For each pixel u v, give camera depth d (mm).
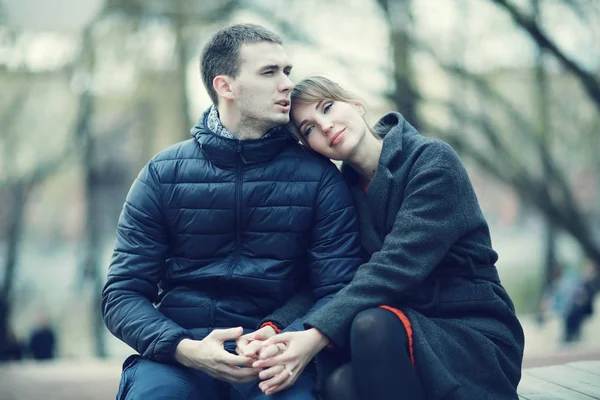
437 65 11594
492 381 2295
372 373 2160
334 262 2510
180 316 2516
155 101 14242
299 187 2549
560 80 12250
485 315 2420
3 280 17547
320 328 2236
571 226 12336
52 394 6383
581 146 13445
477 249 2455
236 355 2279
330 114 2578
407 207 2420
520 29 10930
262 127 2580
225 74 2562
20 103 15148
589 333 12438
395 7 11062
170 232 2592
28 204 18938
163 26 12406
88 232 18234
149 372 2299
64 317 18625
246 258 2539
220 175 2541
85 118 15547
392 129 2596
